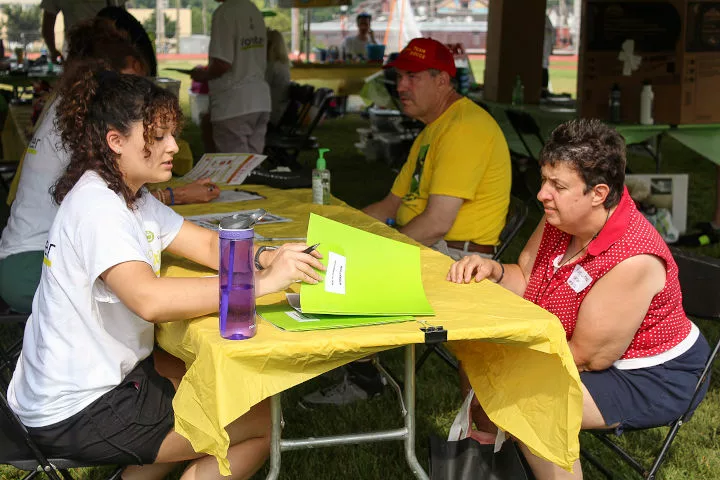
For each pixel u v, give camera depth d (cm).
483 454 212
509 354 202
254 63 703
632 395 225
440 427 332
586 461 301
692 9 542
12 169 488
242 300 171
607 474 276
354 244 212
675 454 308
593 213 217
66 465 205
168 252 251
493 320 185
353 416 337
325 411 341
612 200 215
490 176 340
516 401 201
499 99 788
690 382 228
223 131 713
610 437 317
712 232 615
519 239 609
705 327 431
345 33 1994
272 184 370
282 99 944
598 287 218
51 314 197
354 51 1359
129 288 184
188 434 177
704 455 308
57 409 199
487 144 337
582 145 211
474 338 179
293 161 865
